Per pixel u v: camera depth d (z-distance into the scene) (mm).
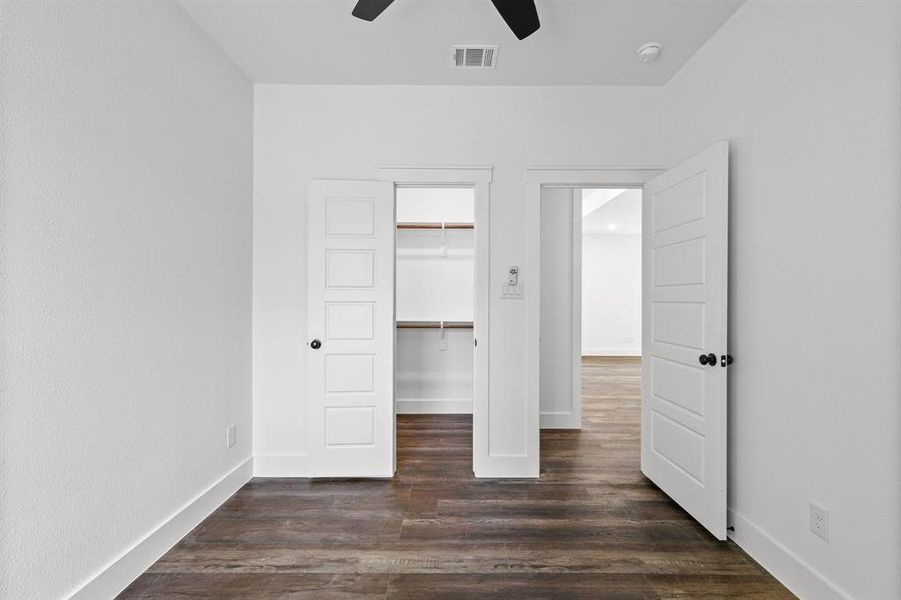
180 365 2164
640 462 3139
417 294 4605
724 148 2090
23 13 1371
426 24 2283
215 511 2412
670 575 1863
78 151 1569
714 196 2137
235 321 2684
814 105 1676
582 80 2838
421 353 4461
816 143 1666
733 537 2133
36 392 1419
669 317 2549
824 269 1631
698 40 2385
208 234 2406
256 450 2902
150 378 1947
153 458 1966
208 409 2404
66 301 1524
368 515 2371
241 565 1923
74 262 1556
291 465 2908
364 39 2418
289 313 2910
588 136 2908
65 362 1521
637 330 8992
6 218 1330
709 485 2168
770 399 1903
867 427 1467
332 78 2832
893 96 1384
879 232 1428
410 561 1954
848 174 1532
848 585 1529
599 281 9016
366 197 2871
